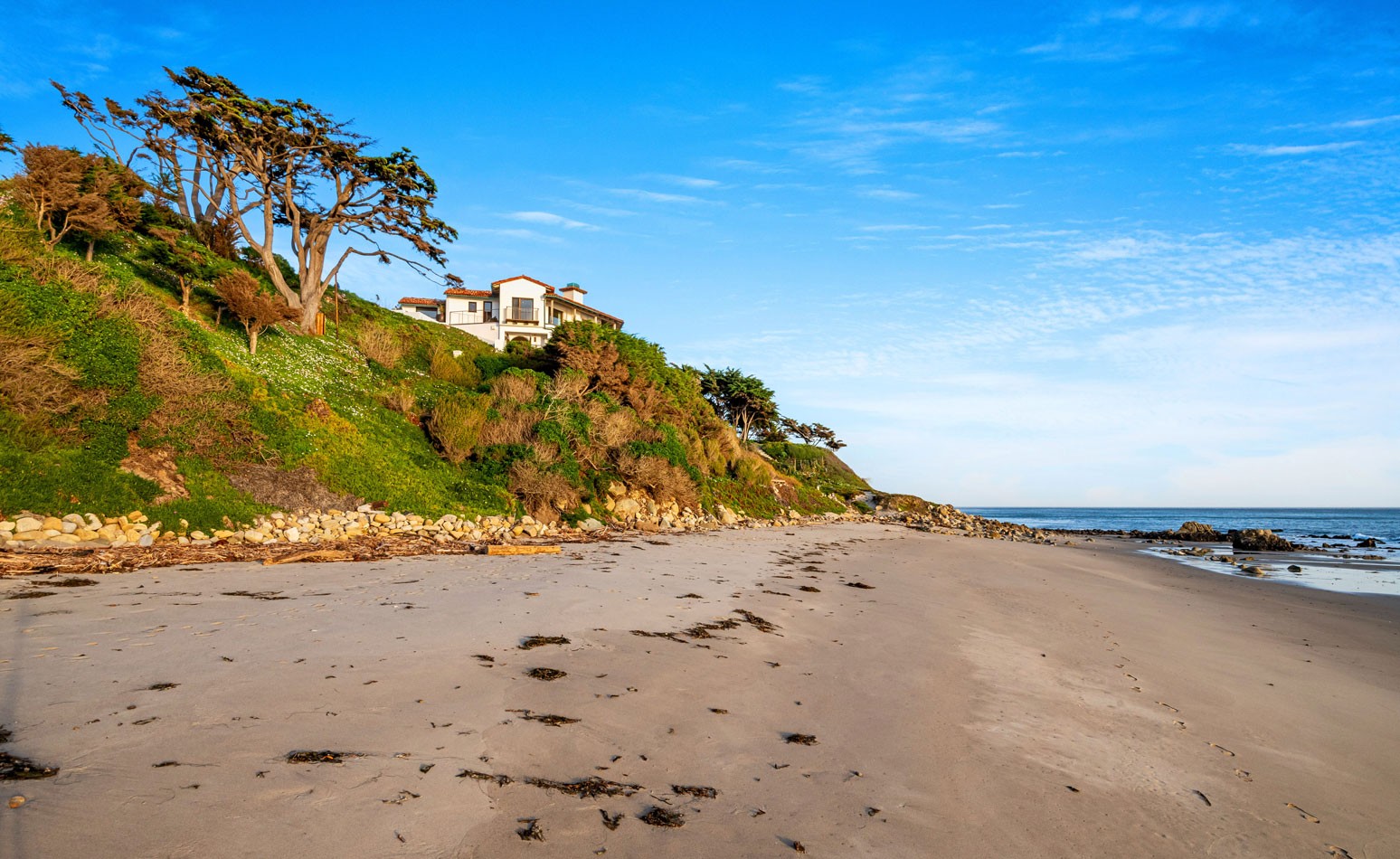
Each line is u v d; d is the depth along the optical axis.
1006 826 4.46
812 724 5.95
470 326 61.91
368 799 3.87
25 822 3.31
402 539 15.84
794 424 88.00
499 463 22.55
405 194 31.61
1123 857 4.23
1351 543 44.09
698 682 6.73
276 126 28.31
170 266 24.77
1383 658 10.85
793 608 11.14
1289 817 5.08
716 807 4.32
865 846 4.02
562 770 4.56
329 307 34.19
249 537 14.01
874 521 49.41
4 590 8.32
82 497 12.70
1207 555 31.39
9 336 12.83
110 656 5.96
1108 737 6.41
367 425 21.66
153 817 3.46
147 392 15.40
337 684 5.67
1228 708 7.68
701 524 28.42
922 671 7.93
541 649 7.25
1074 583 17.86
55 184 20.52
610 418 29.58
